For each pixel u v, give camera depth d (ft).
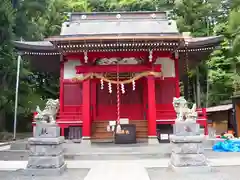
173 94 59.06
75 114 57.88
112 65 53.16
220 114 90.17
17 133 96.07
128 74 58.95
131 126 51.57
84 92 52.13
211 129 85.15
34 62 68.74
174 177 26.81
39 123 30.30
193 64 73.92
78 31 58.85
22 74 86.79
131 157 40.57
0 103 78.13
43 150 29.63
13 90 86.58
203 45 58.65
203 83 110.32
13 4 92.07
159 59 60.08
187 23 101.14
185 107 31.86
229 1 92.48
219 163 34.81
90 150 43.47
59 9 118.62
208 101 105.50
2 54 82.02
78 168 32.96
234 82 83.76
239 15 79.66
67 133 58.29
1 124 85.81
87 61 53.62
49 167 29.17
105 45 50.03
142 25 61.36
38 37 102.22
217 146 46.57
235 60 83.97
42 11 101.45
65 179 26.63
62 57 59.93
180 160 29.45
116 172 30.14
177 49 55.77
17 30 94.27
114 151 42.88
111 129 56.44
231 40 84.33
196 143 29.89
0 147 55.47
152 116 50.96
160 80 59.36
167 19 62.95
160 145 46.60
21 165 35.42
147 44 50.06
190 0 97.35
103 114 61.11
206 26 107.55
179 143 29.94
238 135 71.05
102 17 64.23
